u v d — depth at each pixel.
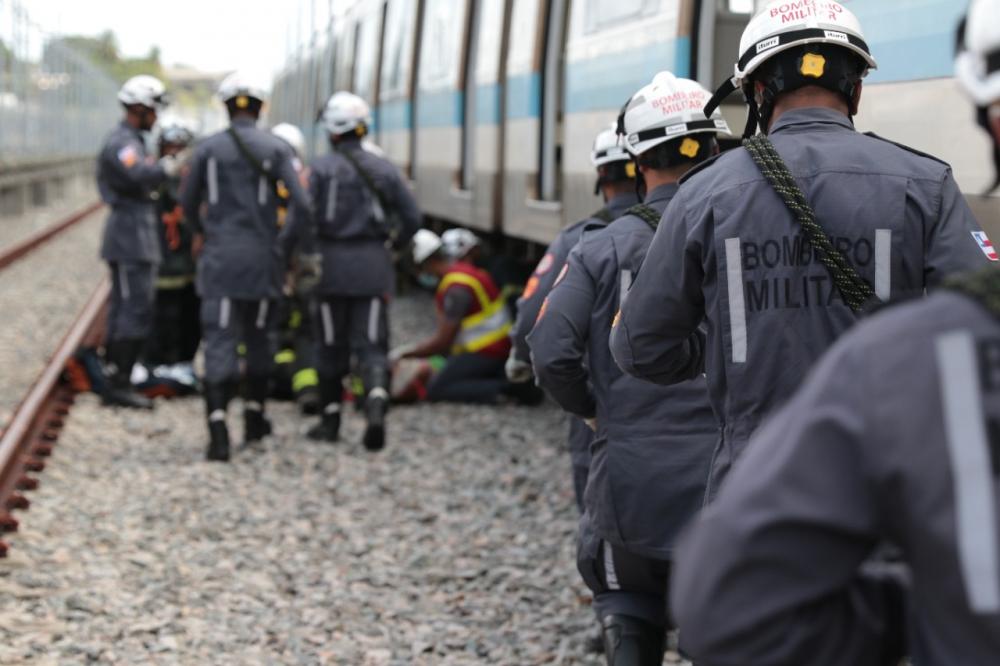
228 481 9.86
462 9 16.38
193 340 13.60
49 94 45.56
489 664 6.32
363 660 6.36
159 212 13.23
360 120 10.50
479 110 15.44
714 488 3.61
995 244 5.14
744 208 3.51
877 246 3.44
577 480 6.16
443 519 8.90
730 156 3.64
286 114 41.19
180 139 13.23
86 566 7.62
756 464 1.90
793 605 1.83
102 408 12.40
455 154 16.62
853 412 1.83
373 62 23.28
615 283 4.86
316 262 10.41
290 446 11.08
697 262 3.63
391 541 8.38
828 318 3.45
